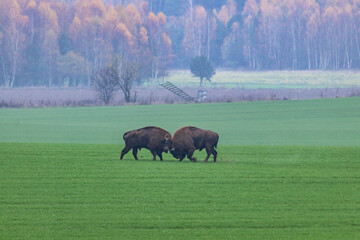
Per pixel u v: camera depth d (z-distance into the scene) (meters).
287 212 67.56
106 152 113.12
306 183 83.94
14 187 78.75
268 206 70.12
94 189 78.19
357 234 59.91
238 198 73.94
